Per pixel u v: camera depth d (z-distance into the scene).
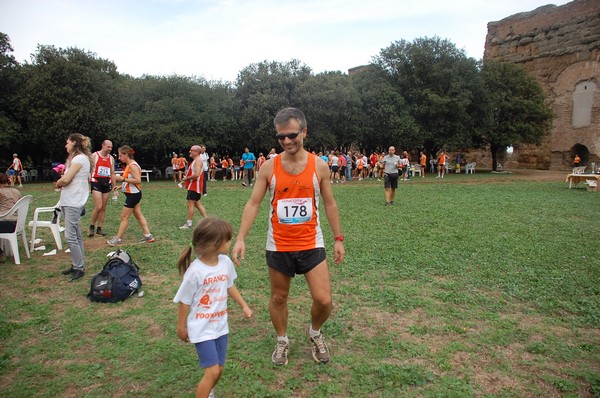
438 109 33.16
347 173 26.44
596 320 4.52
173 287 5.64
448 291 5.43
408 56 34.97
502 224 9.91
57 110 27.42
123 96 29.75
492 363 3.72
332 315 4.74
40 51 28.20
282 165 3.48
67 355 3.85
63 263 6.73
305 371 3.60
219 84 33.44
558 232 8.95
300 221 3.46
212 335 2.98
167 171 31.50
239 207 13.06
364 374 3.54
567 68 39.97
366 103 34.53
